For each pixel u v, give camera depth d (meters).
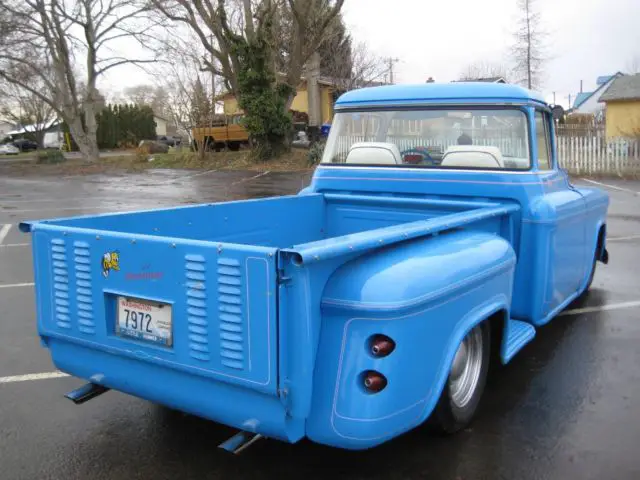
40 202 16.91
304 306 2.65
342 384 2.79
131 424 3.97
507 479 3.28
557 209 4.69
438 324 3.10
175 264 2.89
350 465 3.43
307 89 35.25
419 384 3.00
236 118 29.48
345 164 5.41
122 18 30.62
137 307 3.09
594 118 44.97
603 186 17.72
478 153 4.80
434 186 4.96
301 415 2.71
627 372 4.73
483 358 3.84
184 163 28.23
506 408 4.10
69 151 52.50
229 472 3.38
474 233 3.96
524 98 4.72
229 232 4.57
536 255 4.59
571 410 4.08
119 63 32.19
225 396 2.88
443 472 3.35
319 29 27.19
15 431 3.88
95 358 3.37
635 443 3.65
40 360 5.14
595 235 6.12
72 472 3.40
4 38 30.12
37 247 3.46
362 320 2.78
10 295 7.21
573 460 3.46
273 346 2.63
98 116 59.06
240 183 20.69
